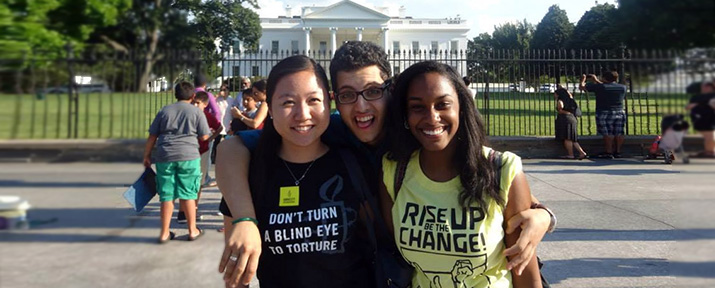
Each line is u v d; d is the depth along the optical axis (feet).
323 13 212.02
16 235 4.40
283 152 5.35
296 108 4.87
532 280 5.54
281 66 4.99
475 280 5.35
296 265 5.18
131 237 5.52
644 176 26.18
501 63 38.09
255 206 5.17
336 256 5.17
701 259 4.57
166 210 12.87
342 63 5.42
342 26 211.61
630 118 45.57
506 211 5.31
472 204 5.13
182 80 14.11
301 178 5.22
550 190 22.63
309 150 5.31
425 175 5.43
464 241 5.14
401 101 5.26
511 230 5.28
